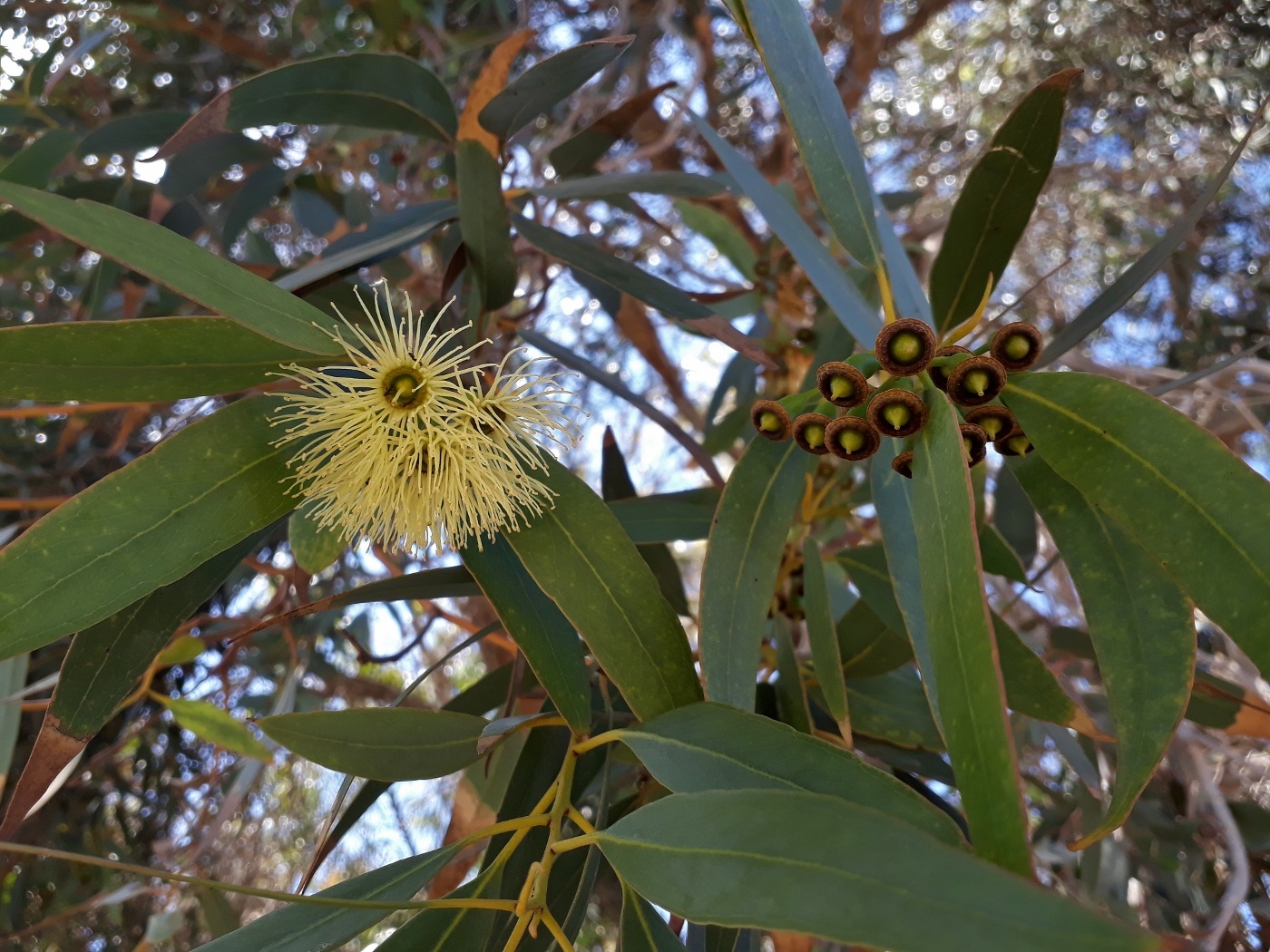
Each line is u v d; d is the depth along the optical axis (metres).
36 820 0.61
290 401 0.22
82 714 0.25
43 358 0.21
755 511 0.25
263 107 0.32
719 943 0.28
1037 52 0.75
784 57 0.24
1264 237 0.69
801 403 0.24
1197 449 0.19
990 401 0.20
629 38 0.27
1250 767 0.52
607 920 0.60
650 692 0.23
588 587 0.24
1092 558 0.22
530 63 0.69
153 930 0.48
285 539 0.64
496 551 0.26
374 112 0.33
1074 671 0.56
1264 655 0.17
